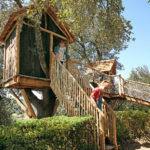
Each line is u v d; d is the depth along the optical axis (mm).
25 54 6754
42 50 6766
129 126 7578
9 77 7246
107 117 5414
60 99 6195
